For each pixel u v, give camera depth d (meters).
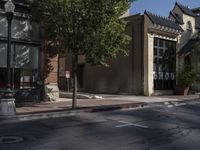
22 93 20.03
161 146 9.60
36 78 20.84
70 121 14.19
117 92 30.89
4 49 19.39
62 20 17.06
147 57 28.52
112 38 17.53
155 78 29.16
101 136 10.98
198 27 34.12
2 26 19.25
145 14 28.77
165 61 30.25
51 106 18.81
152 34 28.88
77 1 16.50
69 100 22.83
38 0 17.61
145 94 28.47
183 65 31.17
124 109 19.23
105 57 18.33
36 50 20.88
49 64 21.44
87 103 20.86
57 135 11.06
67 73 28.89
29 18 19.39
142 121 14.49
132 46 29.66
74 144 9.75
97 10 16.70
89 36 17.31
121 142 10.10
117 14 17.42
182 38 32.03
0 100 15.20
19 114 15.33
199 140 10.60
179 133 11.75
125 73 30.23
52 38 18.20
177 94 30.22
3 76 19.33
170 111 18.44
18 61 19.94
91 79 33.41
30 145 9.58
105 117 15.54
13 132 11.57
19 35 19.98
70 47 17.77
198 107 20.94
